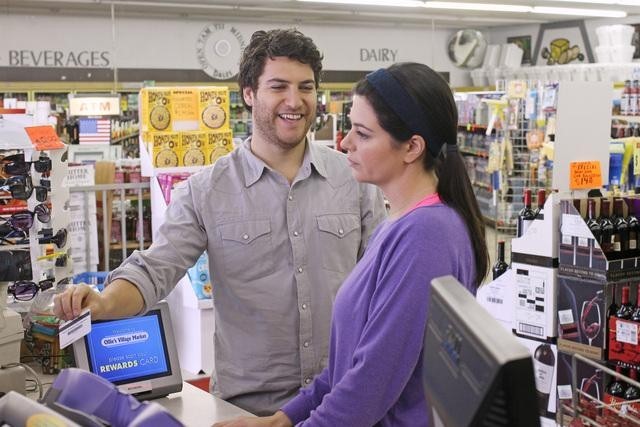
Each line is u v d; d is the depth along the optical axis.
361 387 1.83
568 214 3.81
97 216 6.73
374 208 2.95
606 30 16.30
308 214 2.79
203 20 17.16
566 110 5.41
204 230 2.77
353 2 12.79
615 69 15.90
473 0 13.32
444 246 1.81
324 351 2.79
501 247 4.72
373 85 1.88
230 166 2.81
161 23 16.81
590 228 3.80
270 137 2.75
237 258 2.74
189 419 2.63
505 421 0.86
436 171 1.91
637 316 3.57
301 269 2.76
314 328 2.77
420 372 1.87
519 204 10.67
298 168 2.83
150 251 2.65
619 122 8.10
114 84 14.85
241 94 2.90
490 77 19.34
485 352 0.89
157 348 2.90
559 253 3.87
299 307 2.75
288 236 2.77
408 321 1.79
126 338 2.85
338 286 2.83
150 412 1.30
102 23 16.31
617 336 3.62
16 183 2.95
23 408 1.26
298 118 2.72
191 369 4.57
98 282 4.81
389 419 1.91
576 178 4.31
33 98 15.45
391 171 1.92
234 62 17.53
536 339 4.05
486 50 19.67
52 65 15.94
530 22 19.09
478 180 13.01
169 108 5.31
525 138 9.34
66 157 3.10
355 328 1.95
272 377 2.75
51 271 3.04
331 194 2.85
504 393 0.86
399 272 1.81
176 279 2.70
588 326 3.75
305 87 2.74
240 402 2.79
